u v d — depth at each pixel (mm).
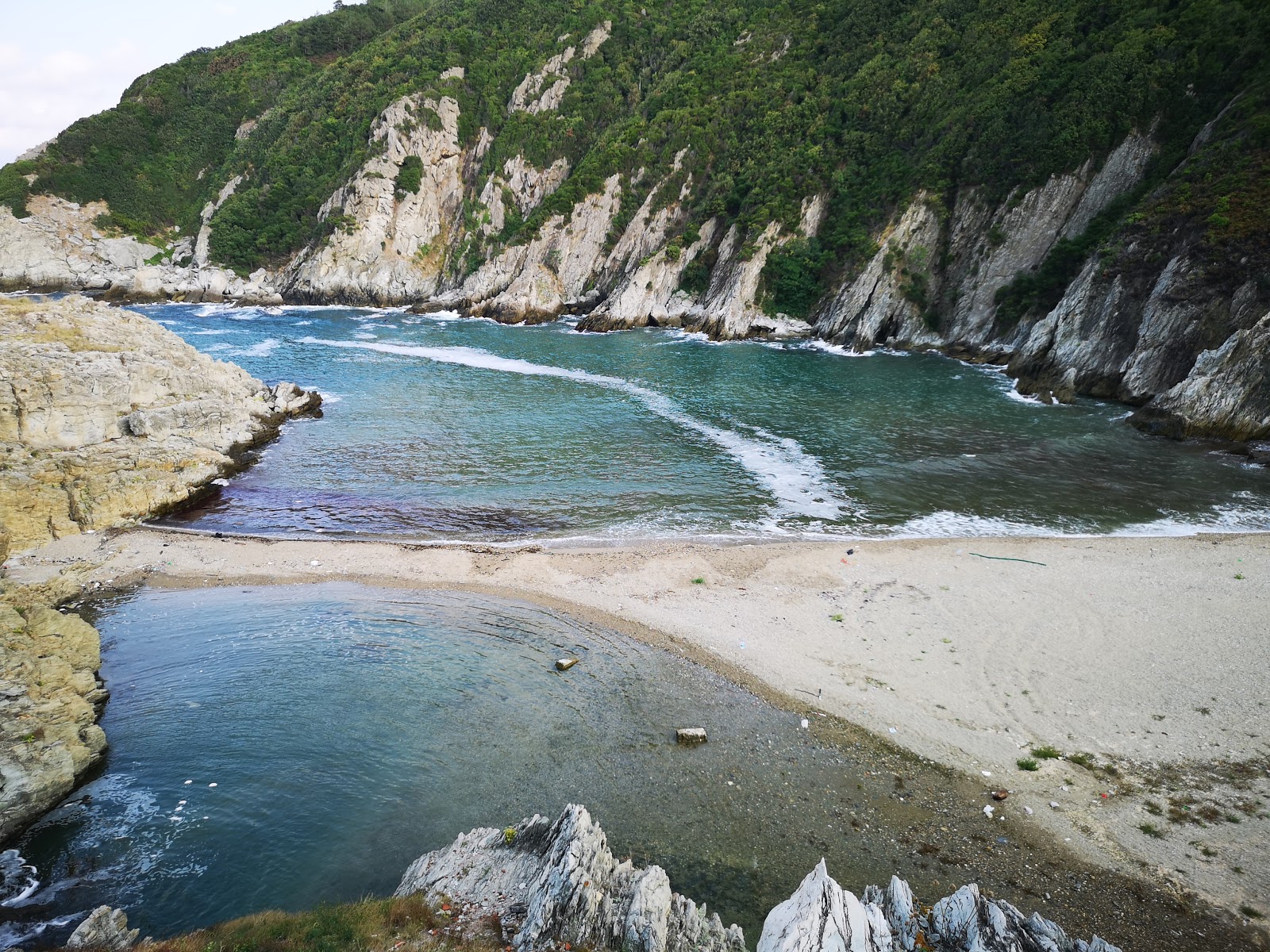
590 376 56094
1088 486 32438
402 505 31734
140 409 33656
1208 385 37656
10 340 31359
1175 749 15797
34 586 23625
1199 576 23406
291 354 63969
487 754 16391
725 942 11273
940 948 10984
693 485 33625
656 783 15422
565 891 11508
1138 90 54188
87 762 15805
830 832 14023
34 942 11883
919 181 66625
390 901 12016
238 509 31250
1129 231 47781
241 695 18641
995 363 57344
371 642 21156
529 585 24438
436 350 67062
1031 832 13883
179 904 12695
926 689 18250
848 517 29828
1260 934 11680
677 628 21547
